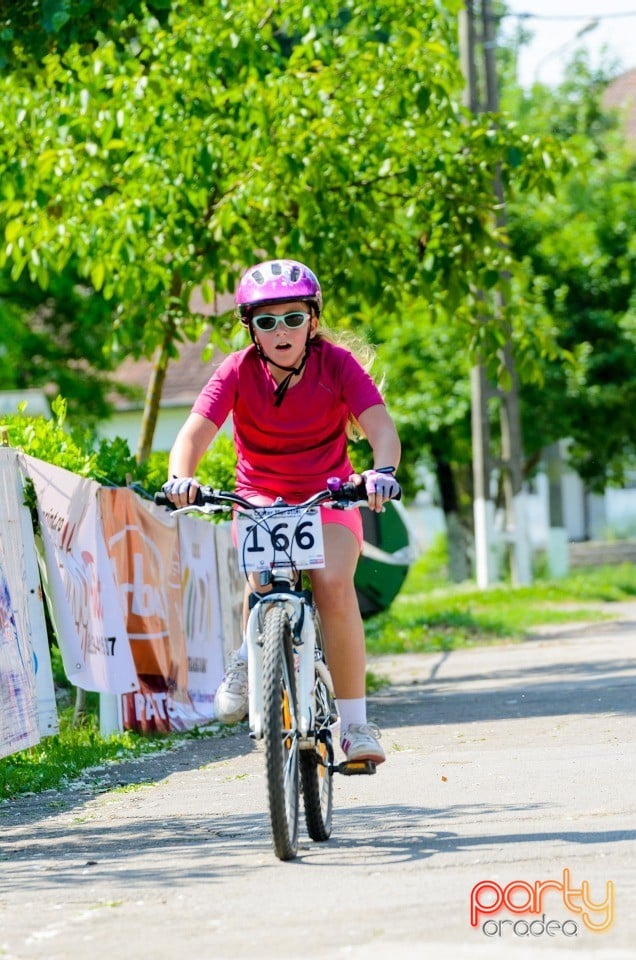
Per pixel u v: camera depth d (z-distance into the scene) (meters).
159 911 8.55
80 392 59.50
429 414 54.81
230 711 10.18
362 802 12.31
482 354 26.36
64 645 15.74
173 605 19.70
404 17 24.73
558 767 13.73
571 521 85.38
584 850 9.49
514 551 49.94
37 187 24.17
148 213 23.12
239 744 17.72
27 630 14.96
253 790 13.62
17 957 7.67
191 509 9.86
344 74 24.09
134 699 18.09
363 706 10.48
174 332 26.22
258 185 23.72
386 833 10.68
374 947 7.41
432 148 24.72
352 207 24.08
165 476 20.14
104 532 17.30
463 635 36.44
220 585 22.34
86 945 7.84
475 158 24.52
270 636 9.54
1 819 12.67
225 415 10.29
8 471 14.97
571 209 58.72
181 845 10.77
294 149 23.14
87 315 55.97
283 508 9.94
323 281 24.97
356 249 24.33
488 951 7.23
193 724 19.22
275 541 9.91
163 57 23.56
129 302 25.83
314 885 8.95
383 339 54.38
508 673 26.50
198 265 25.62
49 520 15.64
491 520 49.28
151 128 23.42
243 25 23.17
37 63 23.98
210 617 21.67
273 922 8.06
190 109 23.12
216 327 25.67
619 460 62.72
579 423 59.25
